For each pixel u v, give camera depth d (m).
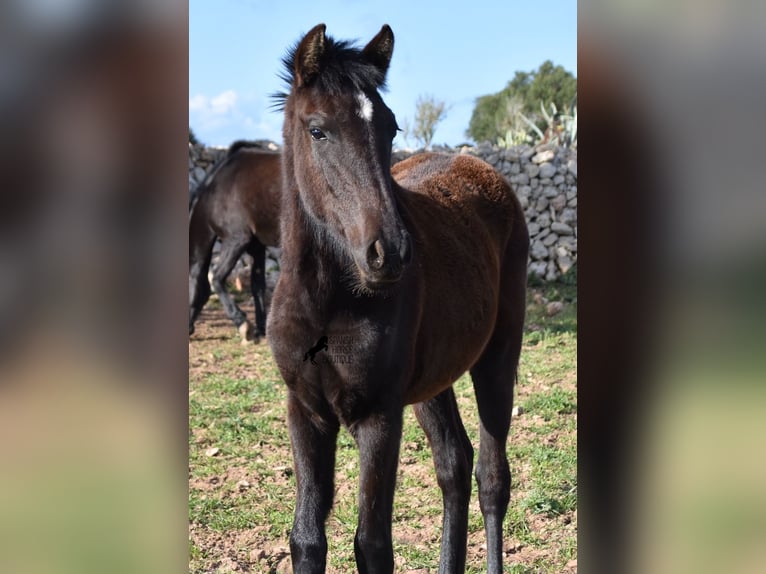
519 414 5.29
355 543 2.42
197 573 3.14
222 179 8.12
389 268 2.17
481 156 11.25
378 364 2.38
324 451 2.55
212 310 9.83
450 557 2.96
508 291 3.51
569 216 11.04
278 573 3.18
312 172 2.38
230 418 5.25
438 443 3.06
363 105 2.31
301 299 2.38
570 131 13.83
